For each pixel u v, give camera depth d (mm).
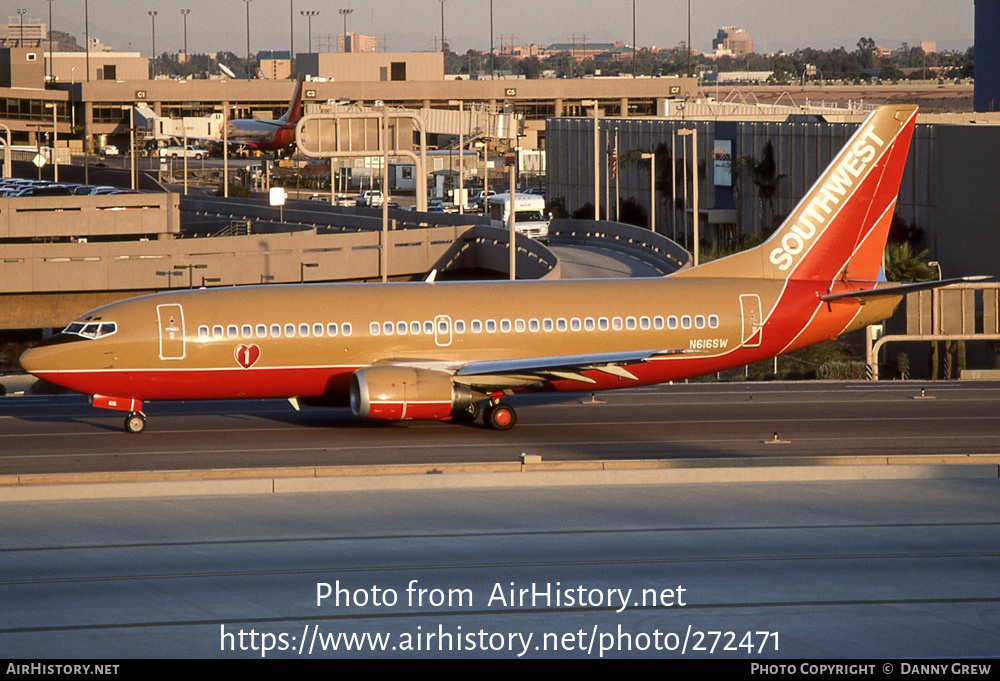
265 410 180250
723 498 110500
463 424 167625
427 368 161750
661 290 171750
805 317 174625
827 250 176875
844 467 118250
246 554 94250
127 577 88938
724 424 166625
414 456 143250
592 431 161125
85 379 157125
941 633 78312
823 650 75500
